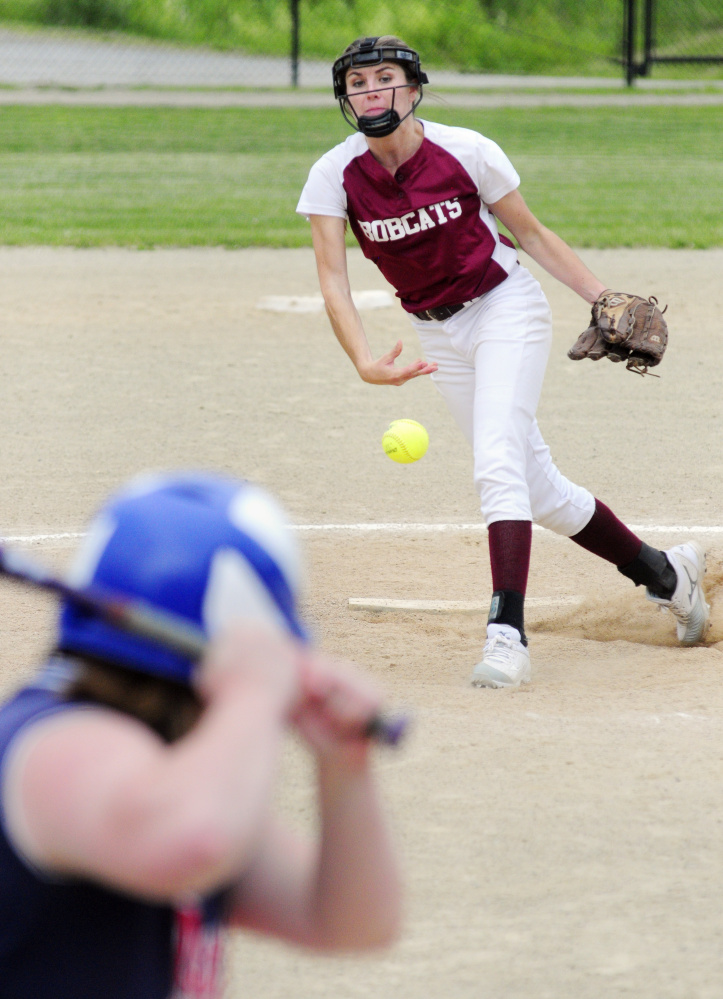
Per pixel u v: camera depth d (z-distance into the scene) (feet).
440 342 53.52
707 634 58.03
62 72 346.54
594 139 244.01
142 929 16.37
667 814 38.65
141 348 114.52
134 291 135.44
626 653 56.03
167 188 193.67
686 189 193.77
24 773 15.19
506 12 399.24
